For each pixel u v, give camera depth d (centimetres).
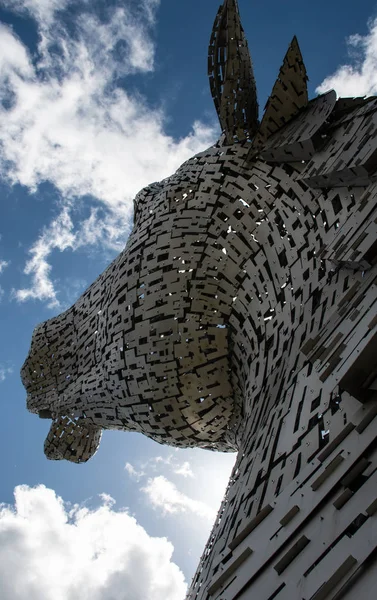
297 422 1683
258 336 2553
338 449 1274
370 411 1232
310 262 2266
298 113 2681
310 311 2086
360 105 2345
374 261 1656
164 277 2869
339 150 2128
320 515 1131
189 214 2911
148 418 3103
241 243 2716
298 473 1434
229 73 2730
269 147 2597
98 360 3409
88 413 3762
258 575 1173
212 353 2830
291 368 2039
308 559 1029
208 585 1477
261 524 1383
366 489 1041
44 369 4012
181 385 2880
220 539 1914
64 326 3984
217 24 2839
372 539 888
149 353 2892
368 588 796
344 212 2112
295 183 2506
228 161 2908
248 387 2570
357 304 1641
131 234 3447
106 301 3328
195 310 2805
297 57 2505
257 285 2619
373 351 1229
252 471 1908
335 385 1505
